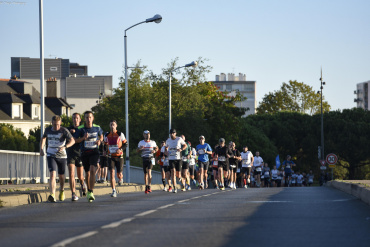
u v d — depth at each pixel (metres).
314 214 18.33
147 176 34.81
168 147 35.81
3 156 42.66
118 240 12.66
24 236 13.66
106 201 25.53
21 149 96.50
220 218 17.05
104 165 38.81
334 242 12.42
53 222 16.52
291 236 13.28
